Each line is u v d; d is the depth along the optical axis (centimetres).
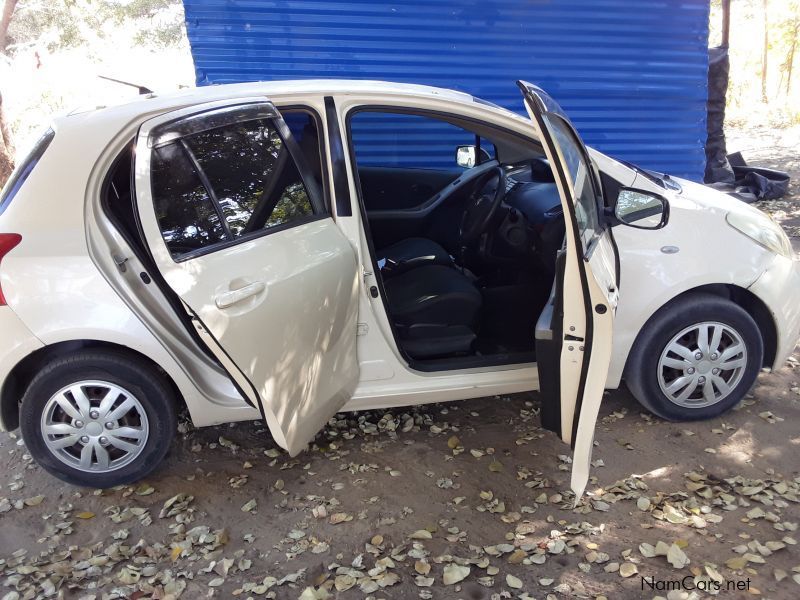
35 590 246
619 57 611
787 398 354
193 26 540
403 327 326
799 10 1645
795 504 274
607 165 312
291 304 260
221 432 349
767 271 312
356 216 291
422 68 584
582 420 247
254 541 270
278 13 548
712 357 315
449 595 236
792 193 764
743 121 1454
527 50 594
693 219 308
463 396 315
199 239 251
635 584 237
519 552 254
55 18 996
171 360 280
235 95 284
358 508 286
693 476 292
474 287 343
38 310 264
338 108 291
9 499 303
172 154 251
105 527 282
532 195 356
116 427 290
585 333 243
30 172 270
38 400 280
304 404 275
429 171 423
